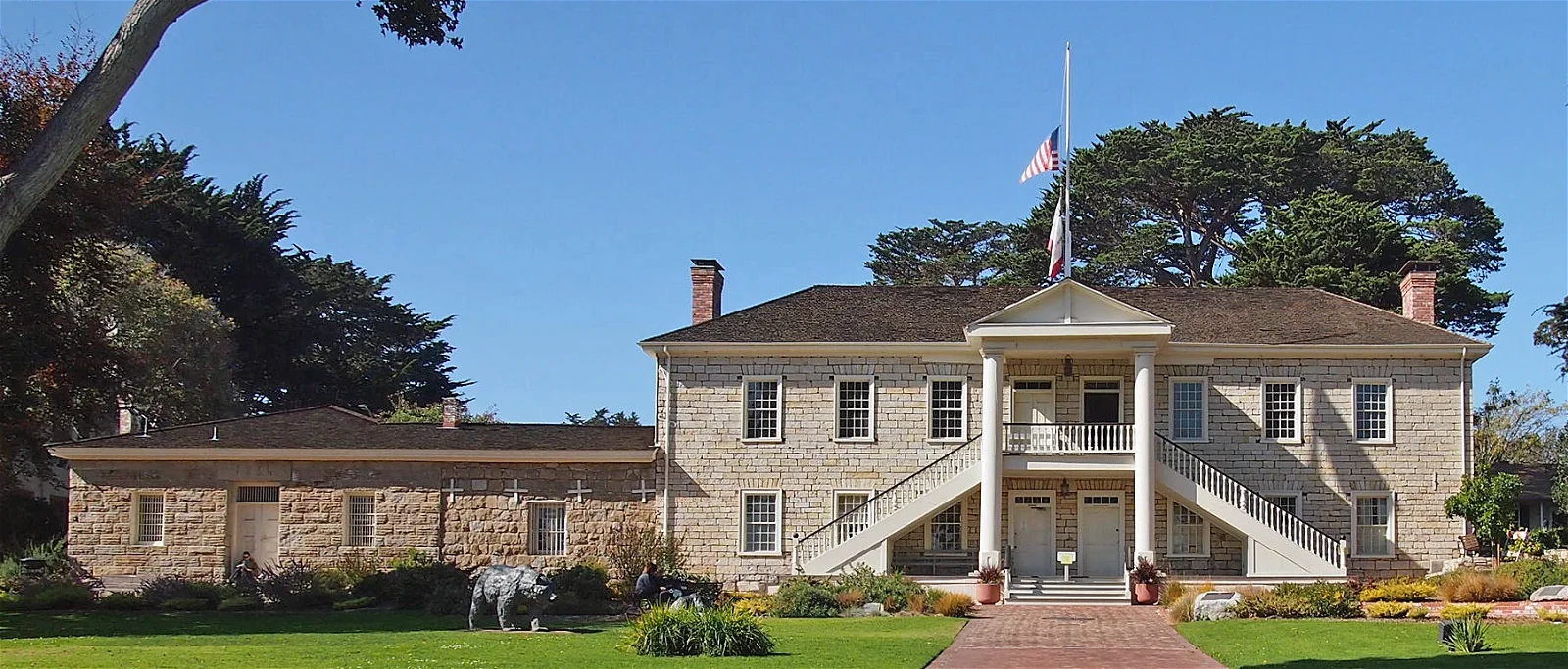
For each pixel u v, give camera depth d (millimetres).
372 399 73938
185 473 44062
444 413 47844
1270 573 40562
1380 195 71812
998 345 41562
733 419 43906
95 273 38469
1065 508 43812
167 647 26078
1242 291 48125
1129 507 43656
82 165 35156
